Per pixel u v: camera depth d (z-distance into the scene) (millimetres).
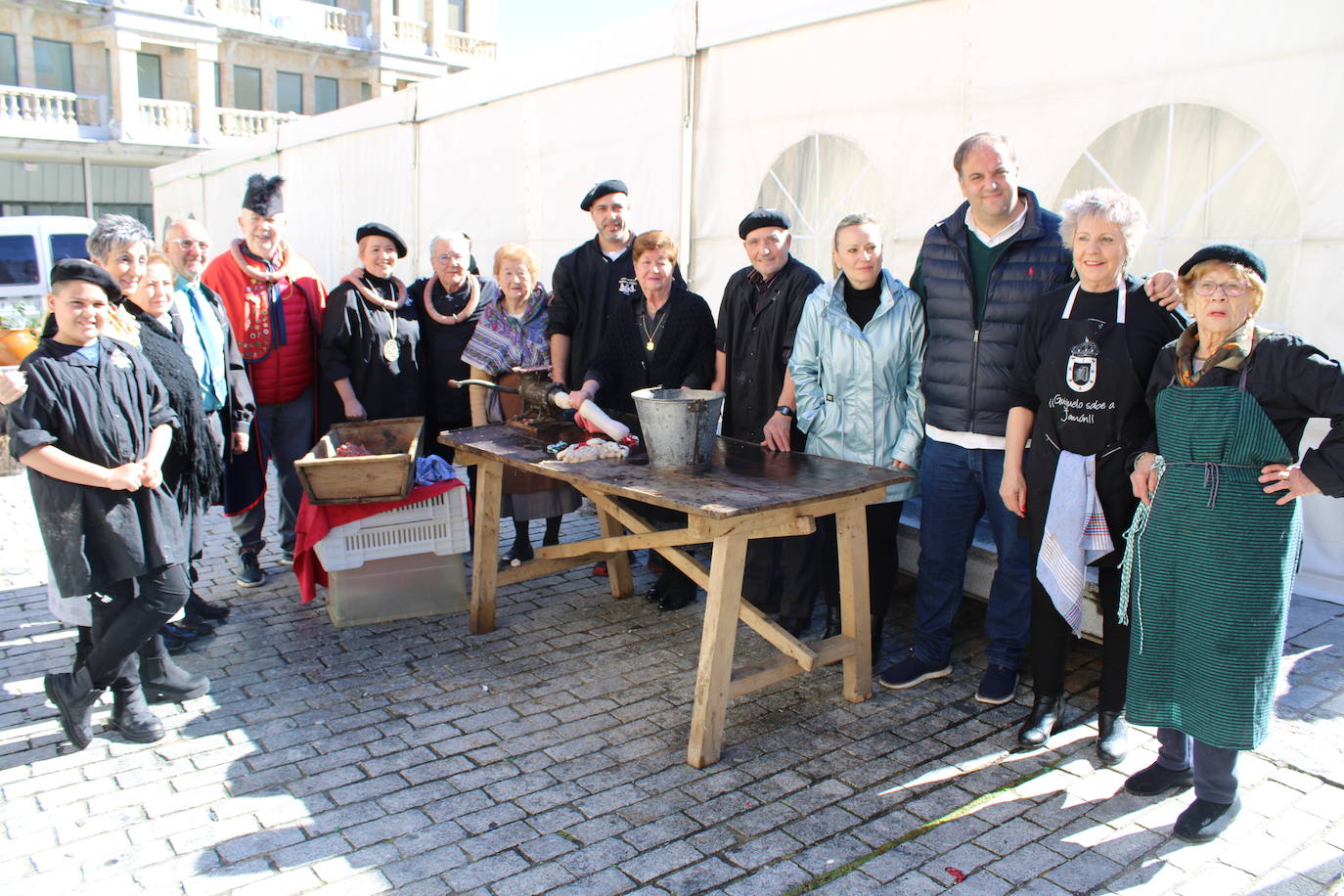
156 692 3514
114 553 3062
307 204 11281
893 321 3496
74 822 2766
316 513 4047
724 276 5945
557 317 4668
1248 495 2465
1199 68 3820
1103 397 2838
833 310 3555
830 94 5156
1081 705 3410
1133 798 2822
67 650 4047
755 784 2943
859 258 3402
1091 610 3381
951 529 3480
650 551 4902
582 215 7020
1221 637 2496
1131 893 2393
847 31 5027
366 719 3398
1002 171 3082
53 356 3035
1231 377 2480
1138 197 4109
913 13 4727
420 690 3631
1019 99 4383
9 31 21688
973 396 3307
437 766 3068
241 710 3479
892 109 4867
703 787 2924
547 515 4848
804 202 5434
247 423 4469
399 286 4848
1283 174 3693
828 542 3922
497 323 4789
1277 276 3764
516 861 2561
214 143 24125
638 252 4133
